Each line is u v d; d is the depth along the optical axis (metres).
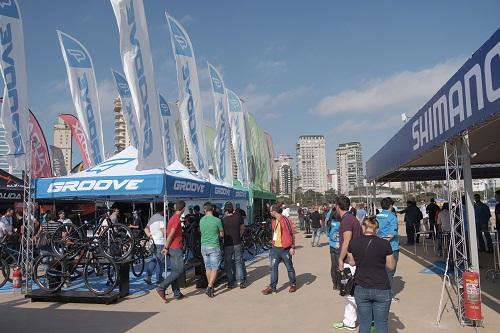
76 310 7.54
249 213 20.66
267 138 30.98
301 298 8.24
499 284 9.00
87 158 16.17
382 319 4.30
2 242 11.00
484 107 4.97
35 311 7.51
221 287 9.58
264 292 8.67
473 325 6.16
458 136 6.25
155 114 9.10
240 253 9.51
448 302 7.59
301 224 32.94
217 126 15.98
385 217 7.34
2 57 8.75
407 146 9.88
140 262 11.56
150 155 8.92
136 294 8.88
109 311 7.44
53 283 8.46
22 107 8.95
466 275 6.15
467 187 6.68
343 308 7.38
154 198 13.23
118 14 8.95
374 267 4.34
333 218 8.99
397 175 18.84
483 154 13.11
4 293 9.23
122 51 8.93
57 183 9.81
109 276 9.59
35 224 10.42
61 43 13.43
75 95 13.41
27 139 9.05
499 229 12.36
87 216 20.62
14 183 18.64
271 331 6.09
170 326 6.45
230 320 6.74
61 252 8.61
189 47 12.84
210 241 8.61
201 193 11.75
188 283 10.19
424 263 12.48
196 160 12.63
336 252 8.90
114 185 9.50
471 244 6.58
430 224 15.97
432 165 15.62
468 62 5.47
